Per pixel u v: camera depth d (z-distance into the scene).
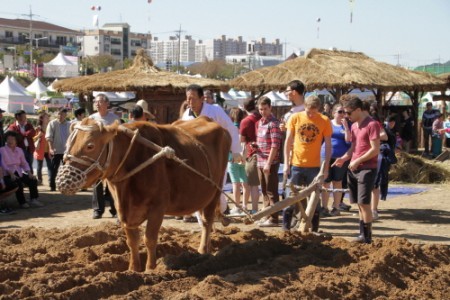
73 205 14.48
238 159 10.54
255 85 22.97
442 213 13.38
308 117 9.94
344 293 7.08
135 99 23.28
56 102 60.81
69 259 8.48
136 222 7.53
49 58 116.25
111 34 162.75
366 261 8.10
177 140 8.10
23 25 134.50
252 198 12.29
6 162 13.62
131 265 7.77
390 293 7.34
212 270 7.69
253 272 7.56
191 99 10.07
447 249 9.17
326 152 9.88
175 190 7.83
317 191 9.39
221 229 10.66
